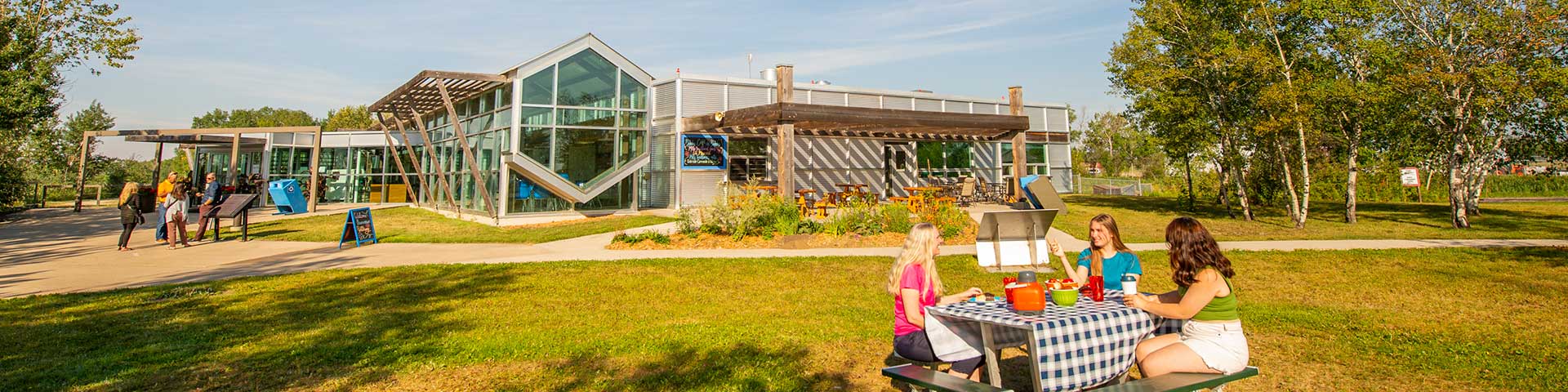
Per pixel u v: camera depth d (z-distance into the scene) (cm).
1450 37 1543
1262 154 1934
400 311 675
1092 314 363
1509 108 1568
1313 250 1202
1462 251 1176
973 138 2367
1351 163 1759
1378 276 924
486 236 1467
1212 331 378
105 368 466
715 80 2134
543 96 1794
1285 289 837
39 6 2392
